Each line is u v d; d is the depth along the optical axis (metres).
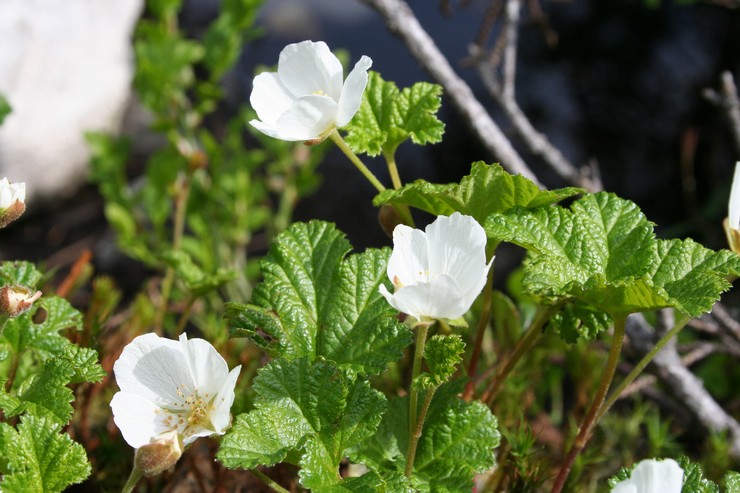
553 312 0.39
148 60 0.56
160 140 0.81
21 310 0.35
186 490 0.42
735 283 0.62
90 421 0.44
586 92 0.88
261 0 0.55
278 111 0.37
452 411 0.36
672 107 0.85
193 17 0.94
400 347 0.36
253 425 0.35
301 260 0.38
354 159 0.39
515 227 0.37
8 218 0.36
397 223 0.40
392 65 0.97
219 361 0.34
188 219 0.60
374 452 0.37
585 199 0.38
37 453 0.34
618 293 0.36
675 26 0.88
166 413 0.34
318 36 0.98
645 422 0.49
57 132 0.69
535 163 0.83
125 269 0.71
